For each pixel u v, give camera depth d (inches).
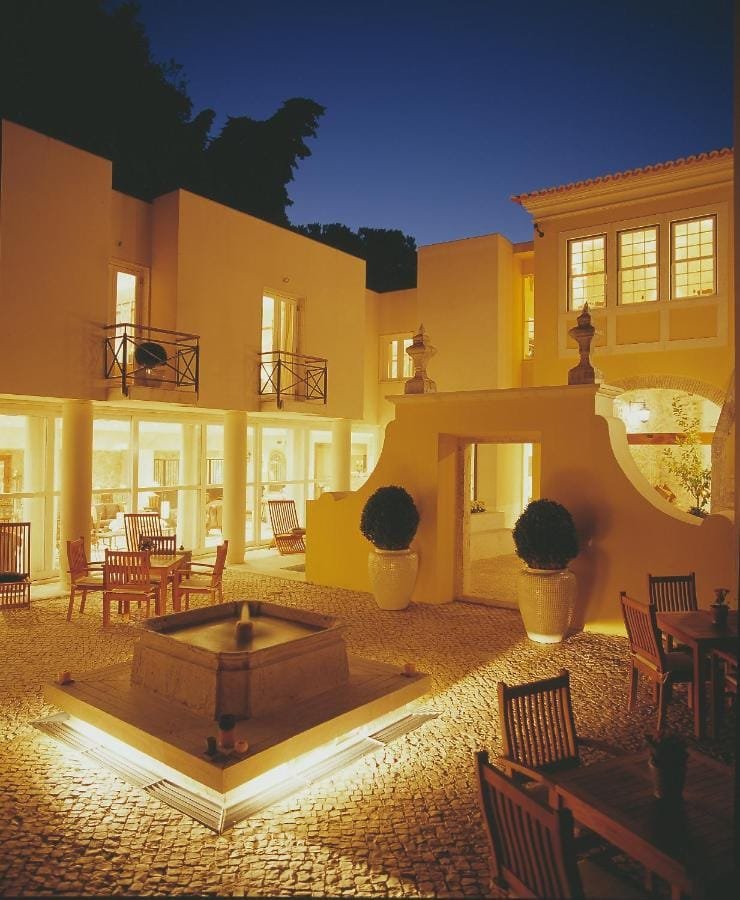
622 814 108.0
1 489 405.4
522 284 683.4
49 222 382.3
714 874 93.5
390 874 130.5
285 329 554.6
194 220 465.1
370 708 192.7
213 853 137.1
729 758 180.5
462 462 385.7
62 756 181.6
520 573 297.7
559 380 557.3
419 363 384.8
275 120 964.6
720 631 197.8
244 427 505.7
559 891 87.6
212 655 182.4
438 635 305.1
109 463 459.8
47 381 382.0
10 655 270.1
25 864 132.7
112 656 268.8
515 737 137.0
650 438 538.0
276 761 163.0
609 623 311.1
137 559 314.2
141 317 465.7
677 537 296.4
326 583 416.8
